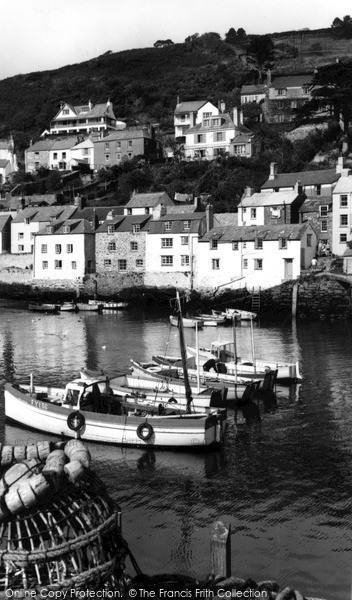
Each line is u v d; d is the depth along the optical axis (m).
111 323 70.81
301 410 33.44
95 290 89.00
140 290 86.06
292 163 111.25
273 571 17.27
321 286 73.69
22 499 8.63
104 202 115.56
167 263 86.00
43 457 10.07
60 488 9.10
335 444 27.75
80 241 90.50
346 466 25.05
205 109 134.75
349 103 117.00
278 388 38.59
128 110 174.50
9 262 99.56
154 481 23.81
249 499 22.05
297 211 85.81
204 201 100.88
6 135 180.75
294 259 76.56
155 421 27.20
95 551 9.51
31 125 182.12
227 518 20.56
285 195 86.81
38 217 101.94
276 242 77.19
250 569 17.38
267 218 85.69
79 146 137.12
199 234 83.75
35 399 29.80
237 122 124.25
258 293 77.12
